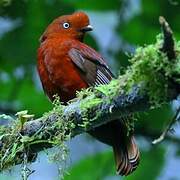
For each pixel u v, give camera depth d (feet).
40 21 45.83
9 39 45.70
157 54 25.58
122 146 31.73
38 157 35.12
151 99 26.14
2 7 45.88
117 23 47.21
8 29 45.91
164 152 43.93
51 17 45.75
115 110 27.22
